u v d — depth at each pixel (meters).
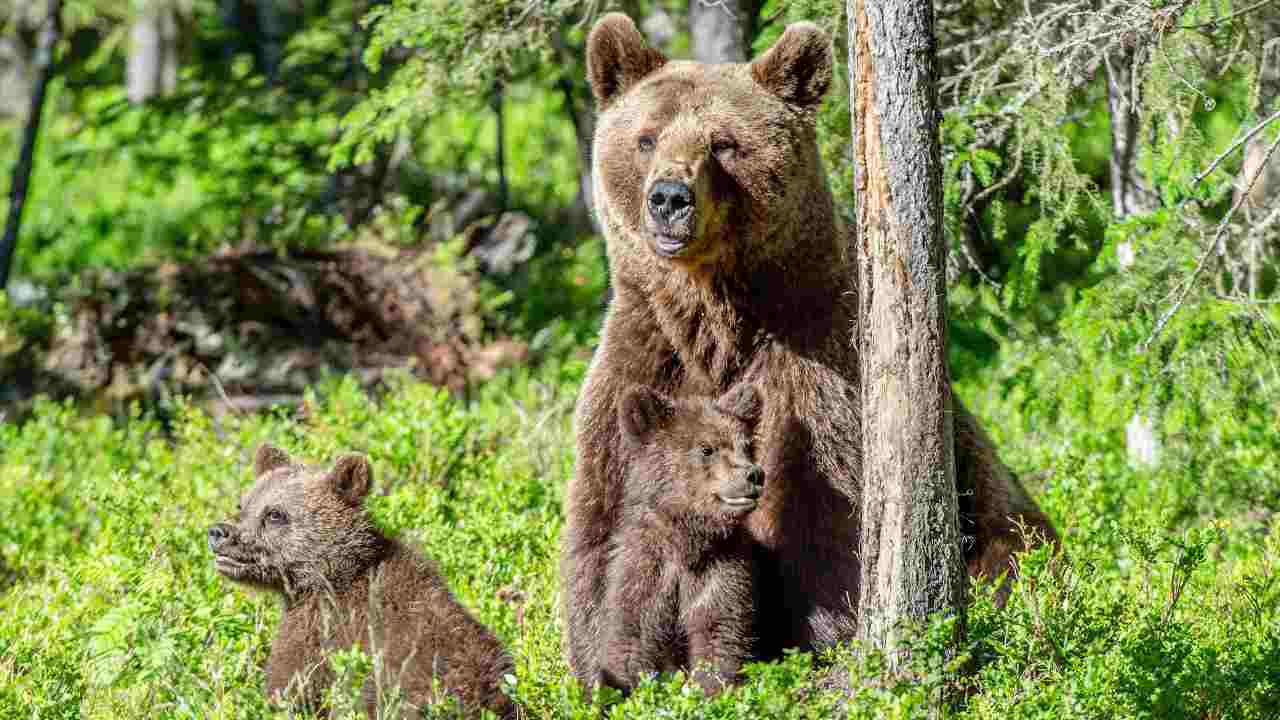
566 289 26.64
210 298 24.33
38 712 9.53
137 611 10.16
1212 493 14.60
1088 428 15.78
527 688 9.33
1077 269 20.42
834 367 10.29
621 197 10.77
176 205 33.25
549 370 22.91
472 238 27.80
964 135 14.70
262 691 10.04
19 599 12.73
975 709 8.70
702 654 10.04
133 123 34.03
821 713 8.49
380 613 9.98
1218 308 13.13
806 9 15.22
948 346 8.97
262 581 10.70
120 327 23.89
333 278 24.61
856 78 8.88
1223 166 14.22
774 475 10.35
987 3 16.22
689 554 10.09
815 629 10.20
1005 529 11.05
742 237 10.34
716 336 10.59
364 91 27.98
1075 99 16.30
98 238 32.44
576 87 25.78
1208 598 11.38
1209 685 8.92
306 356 23.78
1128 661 8.68
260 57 33.50
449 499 15.55
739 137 10.41
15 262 31.66
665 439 10.21
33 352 23.70
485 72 18.25
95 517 16.59
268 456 11.86
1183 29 12.73
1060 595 9.65
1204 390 13.11
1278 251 15.78
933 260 8.84
